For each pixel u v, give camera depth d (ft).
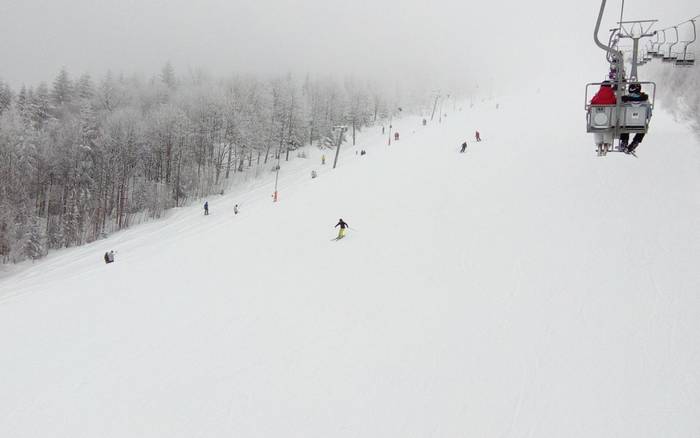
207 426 37.47
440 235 72.59
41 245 152.15
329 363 43.86
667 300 43.45
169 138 216.54
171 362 47.65
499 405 34.99
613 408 32.60
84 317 62.75
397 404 37.09
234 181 225.76
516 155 111.45
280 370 43.75
